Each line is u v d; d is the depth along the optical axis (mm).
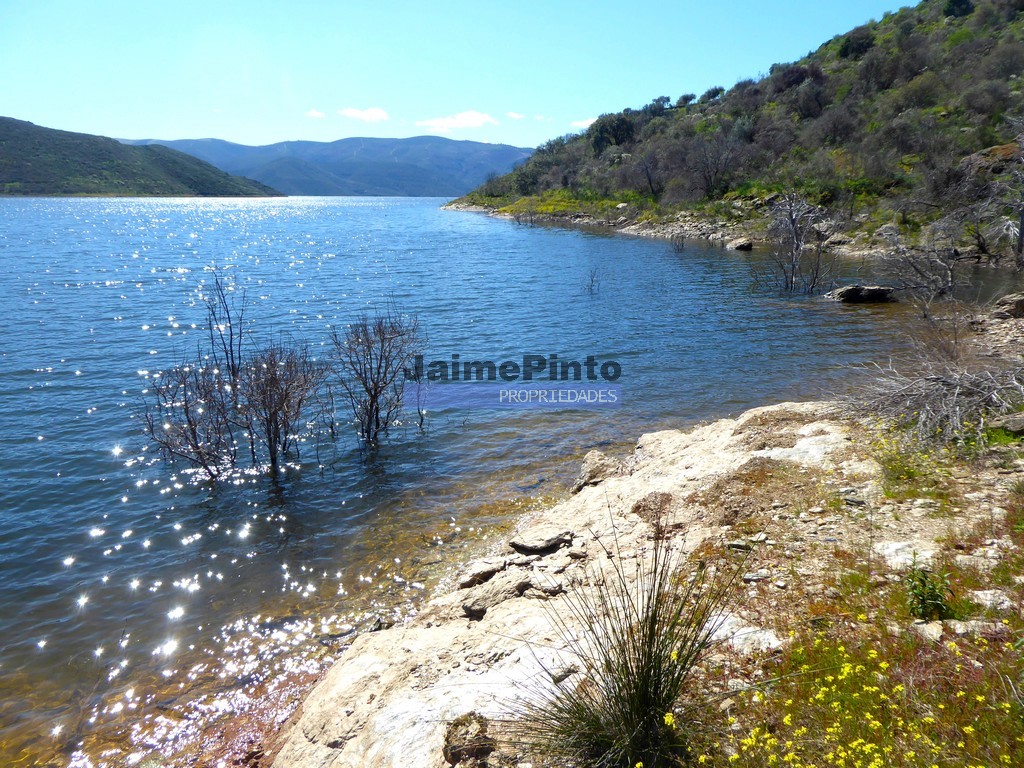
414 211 143125
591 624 4328
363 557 8680
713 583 5398
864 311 24469
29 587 8008
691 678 4086
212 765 5418
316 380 13250
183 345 20438
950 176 38906
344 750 4523
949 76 56406
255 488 10734
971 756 3057
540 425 13586
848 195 47031
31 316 24609
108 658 6797
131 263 43625
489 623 5875
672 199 66500
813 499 6848
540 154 119438
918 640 4020
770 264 38562
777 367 17484
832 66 81875
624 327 23234
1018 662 3643
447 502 10211
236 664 6688
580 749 3709
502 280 34844
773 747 3389
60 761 5527
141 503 10188
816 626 4488
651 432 13008
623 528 7496
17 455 11844
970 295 24859
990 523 5539
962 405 8086
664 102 114500
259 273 38625
